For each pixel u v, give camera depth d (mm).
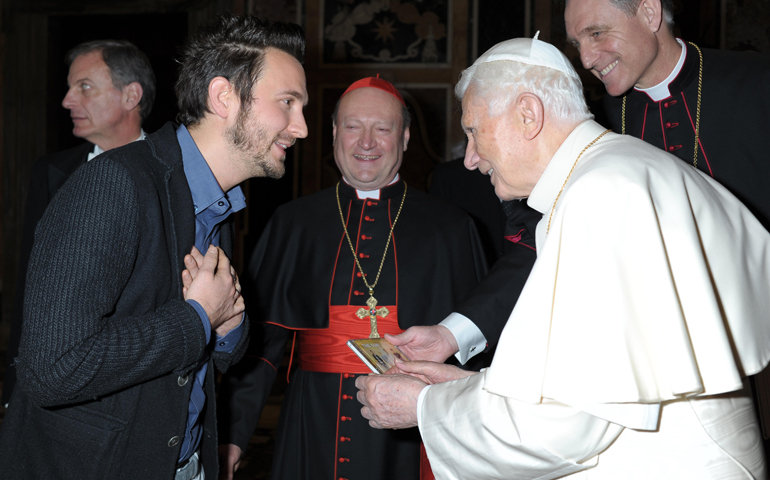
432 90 7008
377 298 2299
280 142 1456
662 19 2072
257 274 2416
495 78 1411
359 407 2174
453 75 6977
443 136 6988
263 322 2314
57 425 1272
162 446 1331
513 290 2137
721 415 1272
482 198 3246
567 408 1176
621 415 1142
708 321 1188
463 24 6961
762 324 1331
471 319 2084
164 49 9445
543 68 1396
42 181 2865
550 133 1394
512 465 1221
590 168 1270
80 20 8664
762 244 1409
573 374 1137
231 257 1729
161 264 1312
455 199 3316
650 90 2205
